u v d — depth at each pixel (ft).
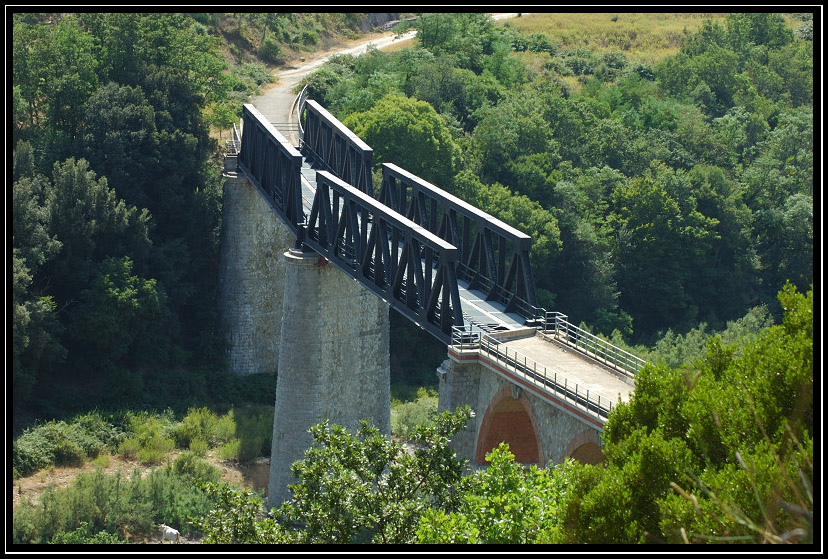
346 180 439.63
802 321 194.18
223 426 460.55
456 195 607.37
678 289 645.92
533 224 606.14
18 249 462.19
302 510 243.60
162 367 509.35
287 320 392.27
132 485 383.86
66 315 483.51
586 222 636.48
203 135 563.07
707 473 173.68
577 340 305.32
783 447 172.86
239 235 524.52
